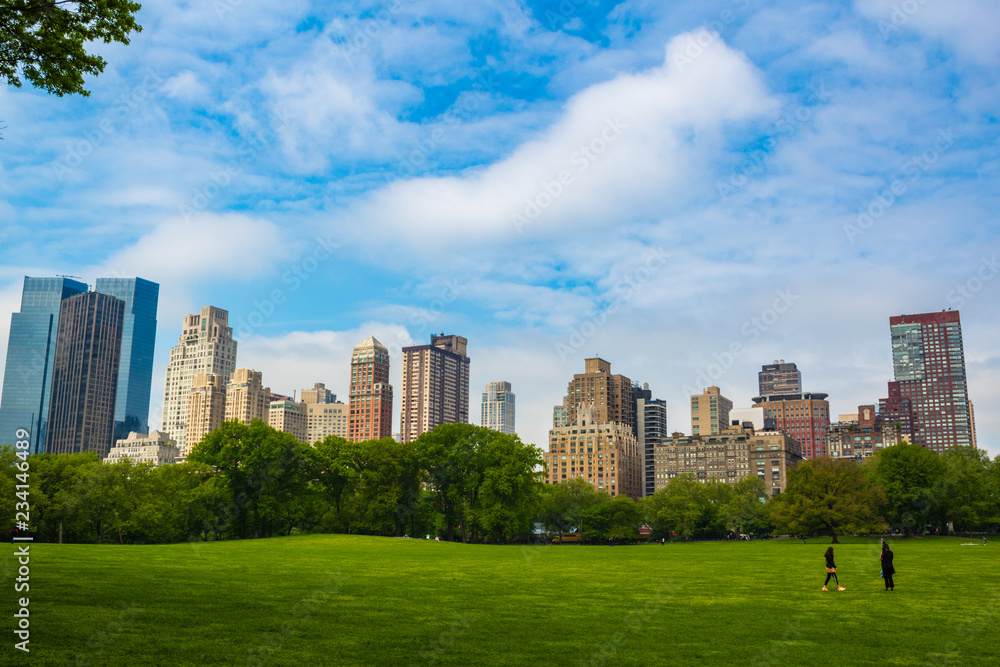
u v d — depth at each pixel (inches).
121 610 882.1
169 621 828.6
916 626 915.4
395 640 781.9
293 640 760.3
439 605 1051.9
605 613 1005.2
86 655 658.2
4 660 627.2
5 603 897.5
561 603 1100.5
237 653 693.9
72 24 892.0
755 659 729.6
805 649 776.3
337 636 790.5
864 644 805.2
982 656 749.3
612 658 724.7
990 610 1050.7
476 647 759.1
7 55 883.4
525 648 761.6
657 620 948.6
